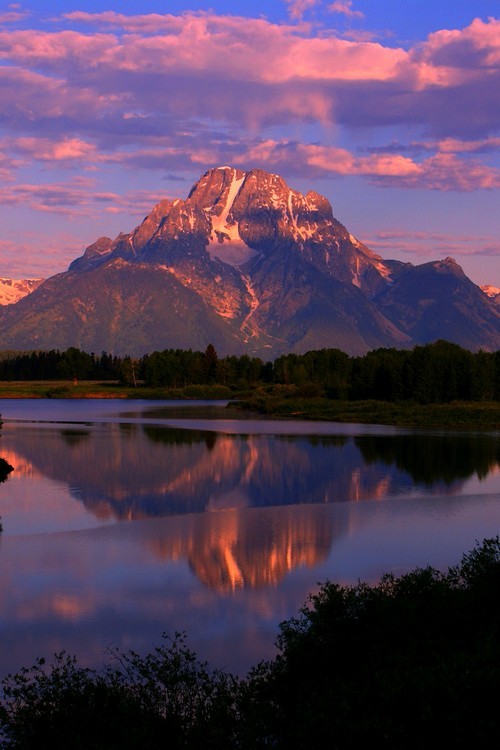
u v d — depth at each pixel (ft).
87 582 117.91
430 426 426.92
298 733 54.95
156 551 137.28
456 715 52.13
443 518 167.53
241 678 81.20
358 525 160.04
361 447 311.27
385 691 57.06
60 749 59.21
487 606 77.61
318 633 74.74
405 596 80.64
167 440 340.59
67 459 271.90
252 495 199.21
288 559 131.95
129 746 58.08
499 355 630.74
